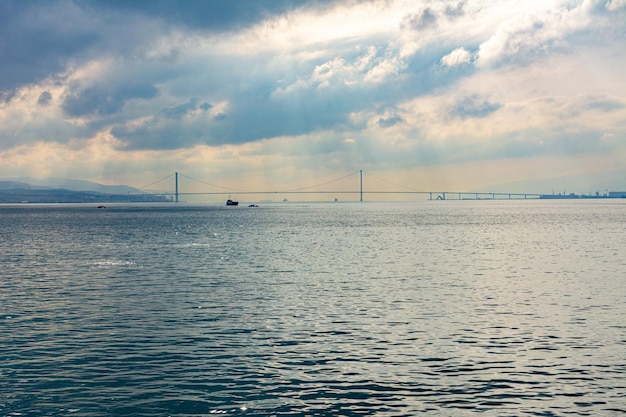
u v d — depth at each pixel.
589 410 23.02
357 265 70.19
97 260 77.62
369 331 35.28
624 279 56.78
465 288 51.53
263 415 22.77
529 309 41.66
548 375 26.91
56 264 73.12
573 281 55.59
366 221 197.12
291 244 102.81
